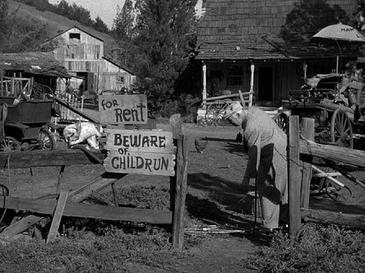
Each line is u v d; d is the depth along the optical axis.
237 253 6.66
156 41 32.62
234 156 15.55
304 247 6.21
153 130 6.70
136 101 6.80
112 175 6.96
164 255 6.34
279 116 15.81
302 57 29.39
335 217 6.77
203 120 27.55
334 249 6.20
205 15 34.00
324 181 10.11
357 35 24.48
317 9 32.81
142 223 7.37
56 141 17.66
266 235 7.22
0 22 44.16
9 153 7.02
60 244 6.58
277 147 7.11
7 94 22.39
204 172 12.71
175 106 31.77
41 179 11.88
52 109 16.58
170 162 6.64
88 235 7.17
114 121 6.87
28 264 6.04
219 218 8.32
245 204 9.09
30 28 54.06
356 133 15.03
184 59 32.44
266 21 33.03
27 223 6.99
